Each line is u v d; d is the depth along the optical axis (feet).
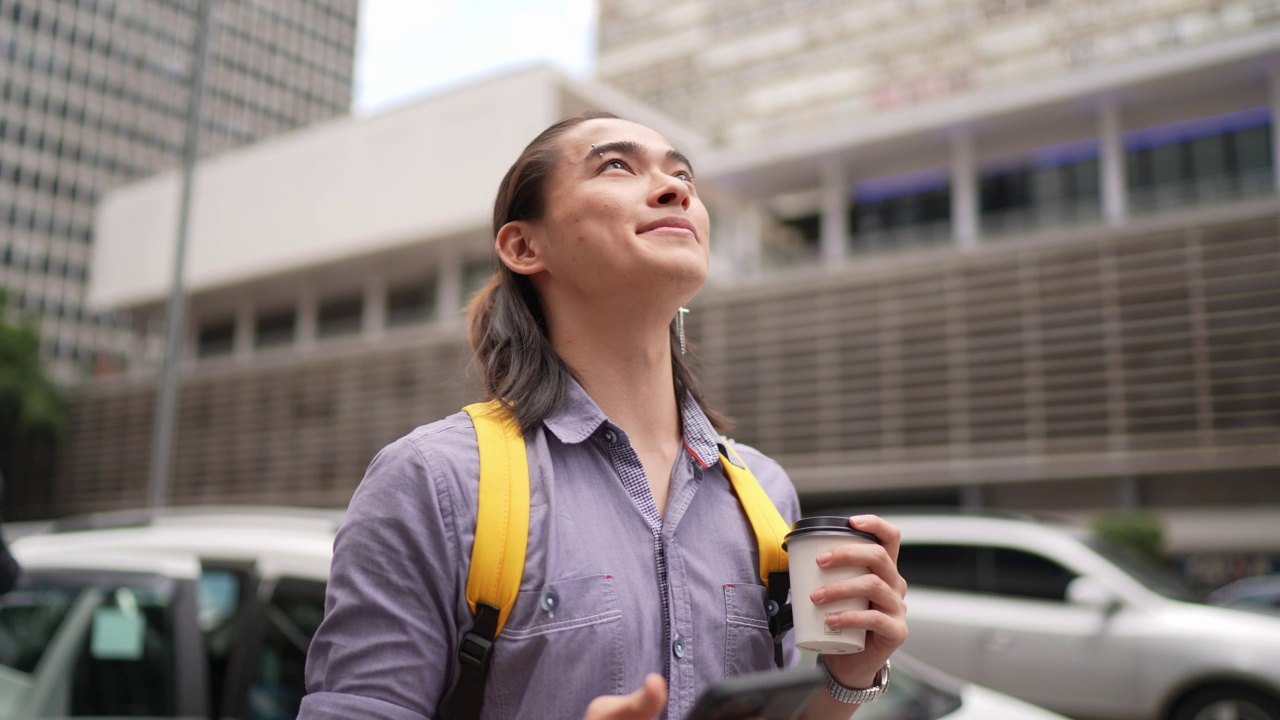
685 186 4.36
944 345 76.33
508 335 4.34
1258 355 65.98
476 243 113.29
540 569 3.69
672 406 4.53
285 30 305.32
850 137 93.09
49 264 250.37
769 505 4.36
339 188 120.78
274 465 109.09
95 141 263.70
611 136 4.43
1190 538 68.13
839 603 3.66
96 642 9.42
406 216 113.80
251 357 118.62
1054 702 18.43
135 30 275.80
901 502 78.89
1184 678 17.52
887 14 139.23
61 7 262.06
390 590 3.62
